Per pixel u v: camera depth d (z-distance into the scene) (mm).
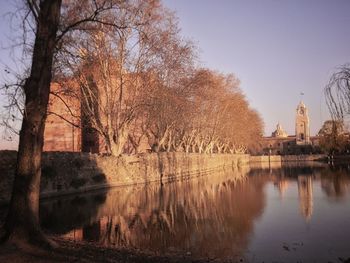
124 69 41312
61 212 23766
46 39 11250
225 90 81625
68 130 54156
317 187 38750
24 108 11109
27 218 10891
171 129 57562
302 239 16578
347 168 71750
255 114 123062
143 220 21359
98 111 41312
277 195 32844
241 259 13609
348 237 16766
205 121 71250
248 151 165250
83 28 13602
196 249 14992
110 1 13820
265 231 18250
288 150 181000
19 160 11117
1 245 10500
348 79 10727
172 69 45219
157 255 13617
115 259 11867
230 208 25750
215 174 68875
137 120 49656
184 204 27891
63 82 26875
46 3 11289
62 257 10305
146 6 36500
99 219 21547
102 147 57156
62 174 32469
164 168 54062
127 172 44125
